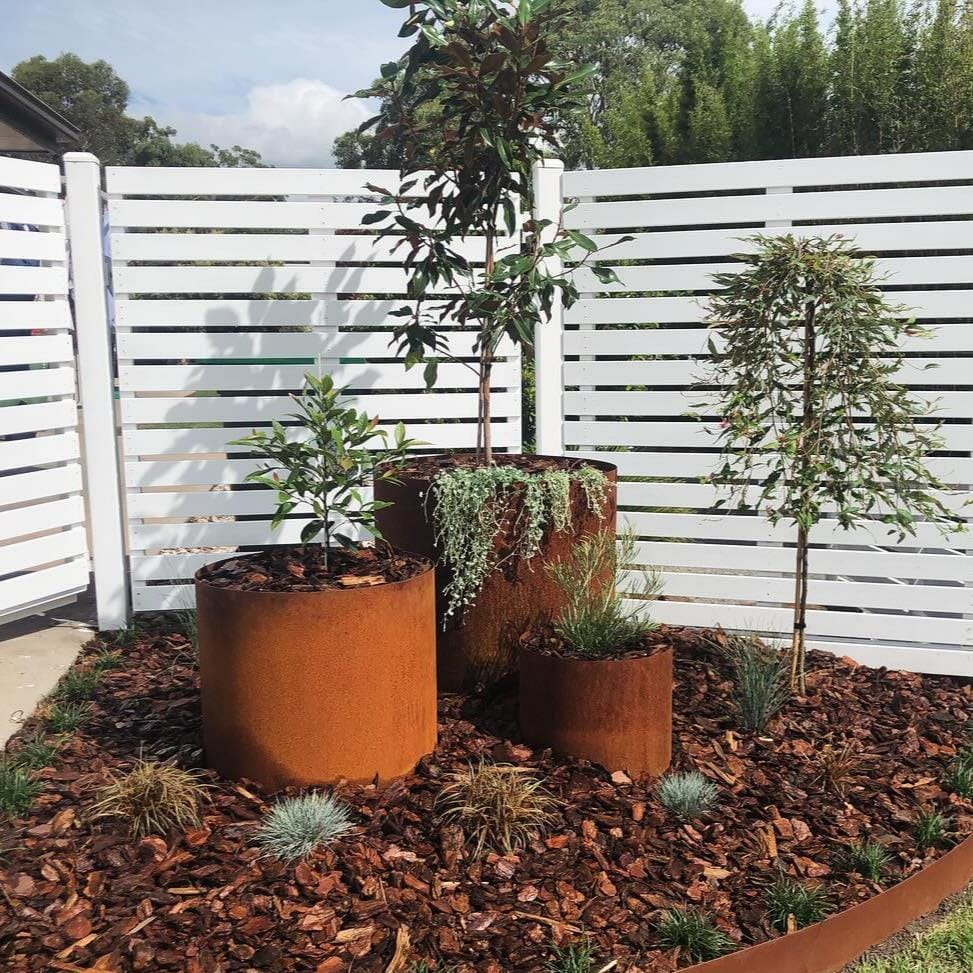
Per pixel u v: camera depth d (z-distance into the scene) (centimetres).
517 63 340
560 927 237
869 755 348
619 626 333
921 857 281
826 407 356
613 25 2661
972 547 429
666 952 231
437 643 371
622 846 274
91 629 497
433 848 267
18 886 249
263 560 336
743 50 955
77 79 4531
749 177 438
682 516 467
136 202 472
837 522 443
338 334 493
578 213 463
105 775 311
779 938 234
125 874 253
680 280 455
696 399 460
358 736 296
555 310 474
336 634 288
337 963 220
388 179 486
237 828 275
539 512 356
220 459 497
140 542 493
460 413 500
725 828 290
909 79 775
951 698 411
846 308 341
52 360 470
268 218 482
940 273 417
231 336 488
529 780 303
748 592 462
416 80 370
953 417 425
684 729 359
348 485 322
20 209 452
